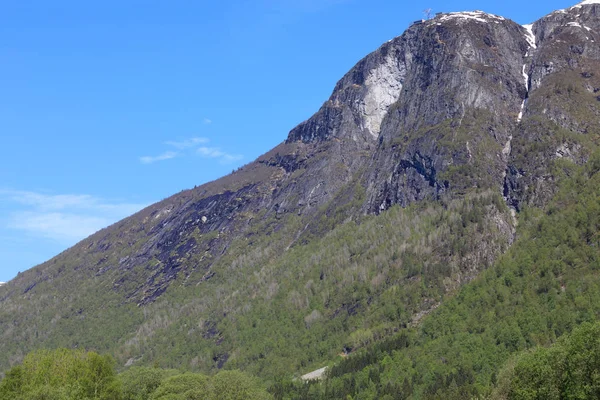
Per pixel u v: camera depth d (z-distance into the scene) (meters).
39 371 160.12
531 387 128.50
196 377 176.12
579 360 120.06
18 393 150.62
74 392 147.50
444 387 167.25
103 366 170.88
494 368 170.62
